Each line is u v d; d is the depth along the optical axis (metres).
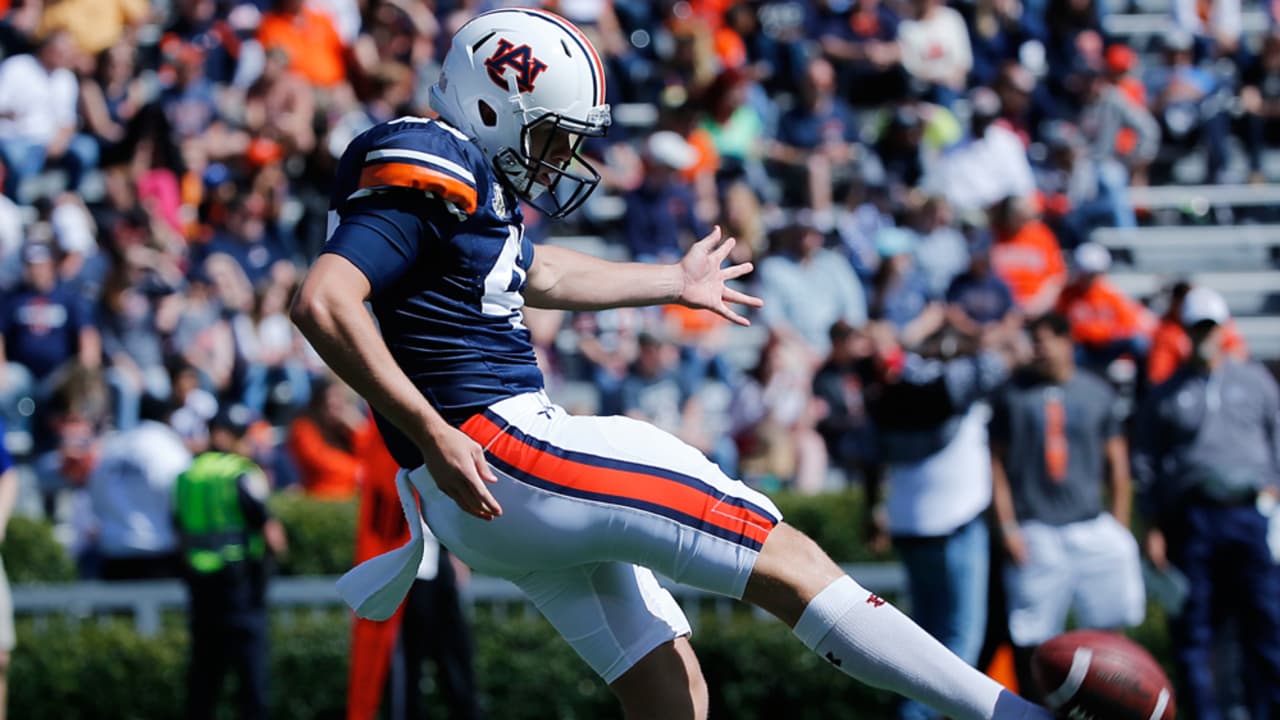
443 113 14.23
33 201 44.50
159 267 40.91
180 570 32.84
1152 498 28.95
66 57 46.56
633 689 15.11
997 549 28.80
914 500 27.64
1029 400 28.39
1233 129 53.56
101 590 32.09
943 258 43.38
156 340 39.91
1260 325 48.78
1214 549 28.48
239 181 44.66
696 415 39.72
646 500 13.39
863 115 51.97
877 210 45.50
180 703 31.53
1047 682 13.32
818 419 38.84
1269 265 50.91
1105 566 28.38
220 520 28.56
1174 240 50.12
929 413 27.48
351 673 24.42
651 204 44.03
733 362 43.81
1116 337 41.22
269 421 40.03
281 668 31.53
